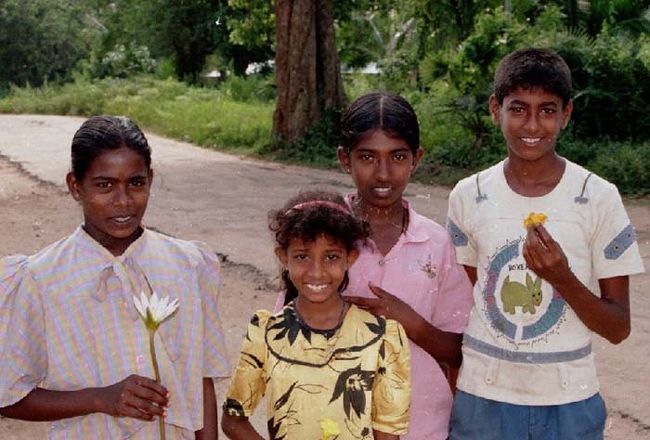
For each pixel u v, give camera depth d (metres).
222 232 9.79
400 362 2.68
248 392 2.71
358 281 2.90
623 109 16.39
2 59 45.41
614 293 2.80
